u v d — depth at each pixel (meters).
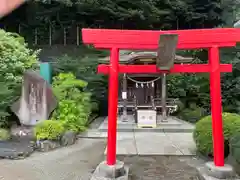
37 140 5.64
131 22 14.08
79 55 14.11
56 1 12.79
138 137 6.89
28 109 6.78
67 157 5.12
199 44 4.17
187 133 7.48
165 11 13.40
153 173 4.32
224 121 4.99
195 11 14.45
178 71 4.31
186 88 11.60
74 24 14.62
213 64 4.12
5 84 6.62
